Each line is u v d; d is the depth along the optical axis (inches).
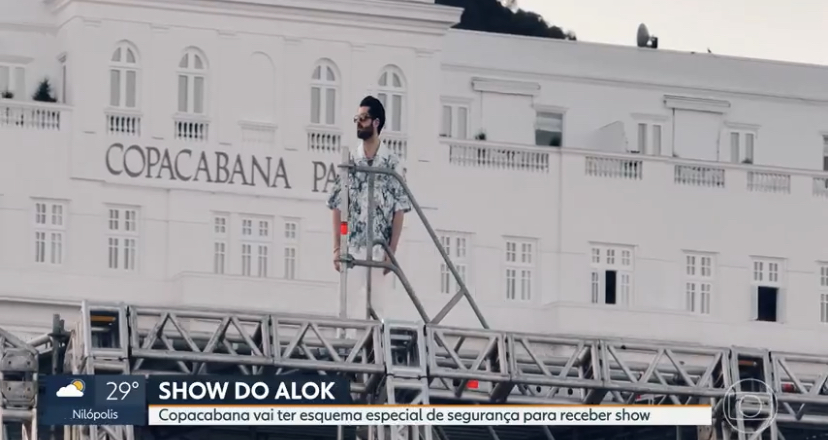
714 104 4072.3
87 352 1478.8
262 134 3703.3
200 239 3644.2
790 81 4143.7
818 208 4045.3
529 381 1566.2
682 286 3941.9
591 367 1601.9
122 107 3624.5
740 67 4114.2
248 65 3703.3
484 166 3816.4
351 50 3745.1
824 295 4033.0
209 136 3671.3
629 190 3912.4
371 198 1592.0
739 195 3988.7
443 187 3782.0
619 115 4023.1
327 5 3720.5
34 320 3538.4
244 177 3683.6
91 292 3567.9
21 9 3676.2
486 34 3951.8
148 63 3641.7
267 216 3688.5
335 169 3735.2
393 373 1530.5
